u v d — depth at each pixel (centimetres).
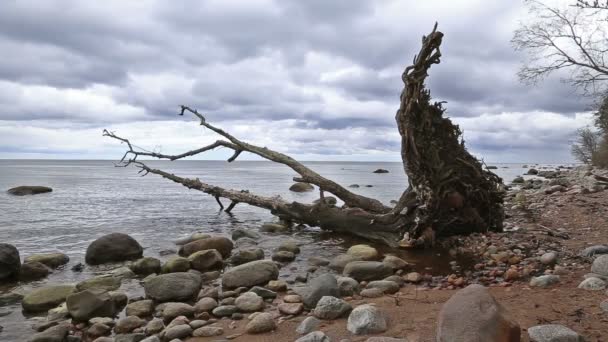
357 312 589
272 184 4500
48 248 1382
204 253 1071
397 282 841
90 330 677
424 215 1175
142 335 637
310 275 984
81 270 1104
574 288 684
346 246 1331
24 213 2181
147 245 1413
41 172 8300
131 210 2341
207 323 673
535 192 2347
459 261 1041
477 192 1235
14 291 912
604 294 633
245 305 725
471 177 1237
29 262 1076
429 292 766
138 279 994
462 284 814
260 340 582
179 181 2102
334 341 543
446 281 848
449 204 1199
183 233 1644
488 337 435
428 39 1138
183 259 1048
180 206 2544
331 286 736
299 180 1572
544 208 1664
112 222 1911
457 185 1214
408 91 1183
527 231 1246
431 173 1184
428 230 1198
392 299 718
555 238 1137
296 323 641
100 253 1185
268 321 620
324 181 1545
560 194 2052
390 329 566
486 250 1098
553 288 702
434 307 656
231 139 1778
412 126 1185
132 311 746
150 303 772
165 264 1045
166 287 813
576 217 1417
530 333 493
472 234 1245
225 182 4809
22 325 718
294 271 1023
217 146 1841
